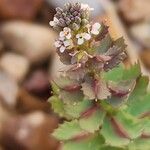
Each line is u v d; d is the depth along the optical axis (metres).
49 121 0.48
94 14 0.52
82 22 0.26
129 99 0.30
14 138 0.48
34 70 0.54
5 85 0.52
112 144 0.29
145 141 0.31
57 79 0.29
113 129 0.30
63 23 0.26
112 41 0.28
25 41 0.54
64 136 0.30
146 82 0.30
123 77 0.30
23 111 0.51
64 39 0.26
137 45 0.54
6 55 0.54
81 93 0.29
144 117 0.31
